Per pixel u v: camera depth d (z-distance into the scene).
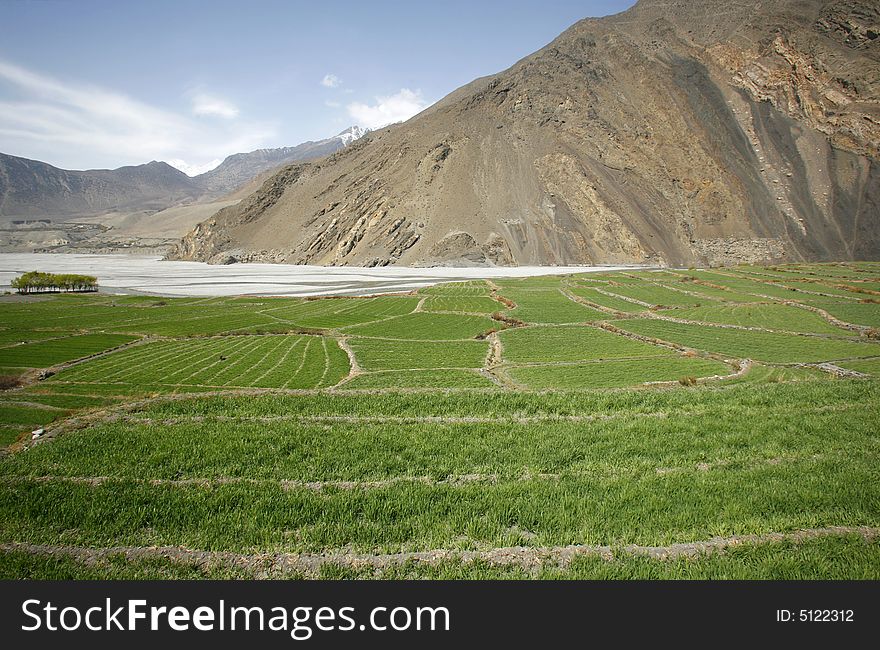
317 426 25.91
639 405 28.41
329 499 18.06
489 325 80.69
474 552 14.98
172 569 14.76
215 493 18.83
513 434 24.06
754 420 24.84
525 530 16.17
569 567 13.90
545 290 115.69
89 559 15.39
